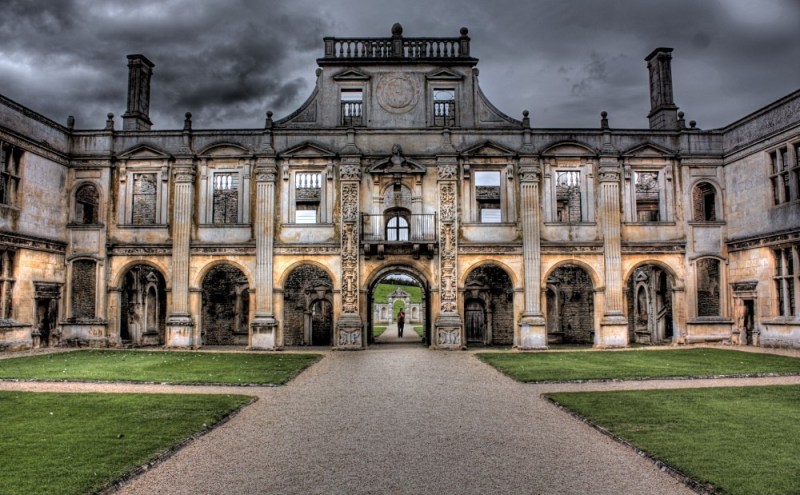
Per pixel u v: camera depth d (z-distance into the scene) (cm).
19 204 2805
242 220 3167
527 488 802
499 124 3241
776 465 857
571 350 2919
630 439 1012
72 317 3130
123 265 3148
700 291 3322
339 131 3216
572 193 3553
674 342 3184
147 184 3384
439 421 1208
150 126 3459
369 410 1328
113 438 1022
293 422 1203
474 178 3203
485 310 3656
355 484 819
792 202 2756
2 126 2670
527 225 3134
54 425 1114
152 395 1465
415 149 3209
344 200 3138
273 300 3102
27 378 1750
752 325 3100
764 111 2952
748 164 3066
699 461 879
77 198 3231
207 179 3198
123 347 3189
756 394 1434
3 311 2705
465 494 780
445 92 3328
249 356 2592
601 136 3238
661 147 3203
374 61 3272
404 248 3128
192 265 3142
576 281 3716
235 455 961
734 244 3152
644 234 3194
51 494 750
